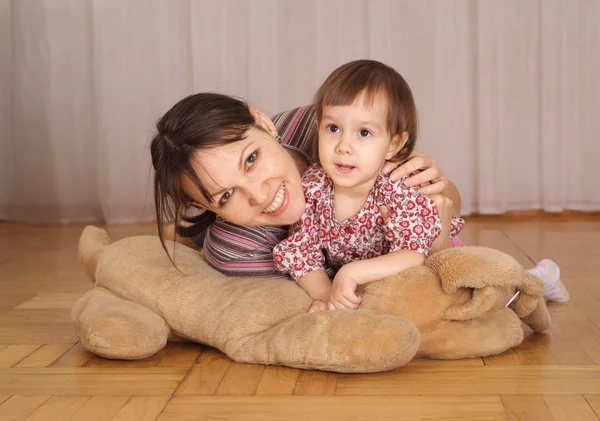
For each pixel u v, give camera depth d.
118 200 3.43
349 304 1.35
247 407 1.11
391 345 1.20
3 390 1.21
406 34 3.40
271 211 1.37
